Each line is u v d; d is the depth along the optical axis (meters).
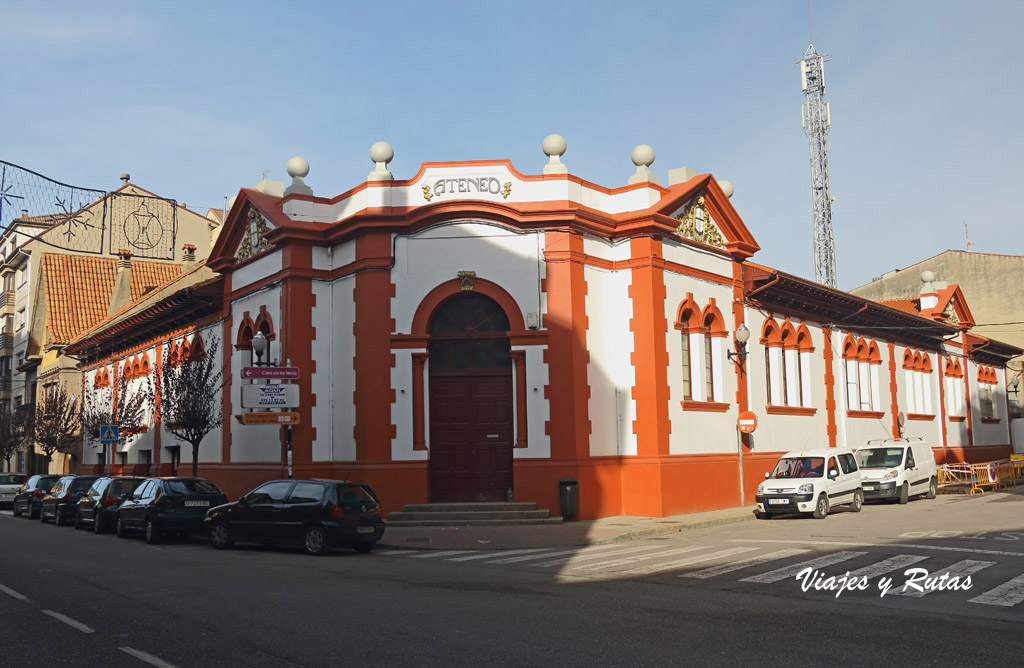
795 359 30.58
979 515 22.09
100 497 23.67
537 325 22.28
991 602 10.36
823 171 52.16
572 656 7.88
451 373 23.06
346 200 24.22
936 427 41.09
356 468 22.70
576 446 22.06
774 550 15.51
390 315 22.80
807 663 7.58
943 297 42.12
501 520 21.22
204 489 21.00
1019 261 52.50
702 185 25.31
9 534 23.08
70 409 42.94
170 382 27.75
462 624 9.35
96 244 49.53
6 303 58.84
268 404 21.25
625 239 23.67
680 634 8.77
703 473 24.20
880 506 27.03
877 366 36.12
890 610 9.97
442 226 22.92
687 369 24.81
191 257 49.22
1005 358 50.06
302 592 11.75
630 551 16.36
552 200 22.73
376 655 7.98
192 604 10.84
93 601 11.16
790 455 24.67
